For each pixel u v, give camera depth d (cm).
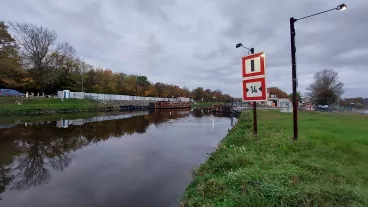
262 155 872
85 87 7456
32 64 6034
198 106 11744
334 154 877
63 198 796
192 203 563
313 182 567
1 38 4866
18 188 889
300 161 771
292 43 1123
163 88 11262
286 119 2433
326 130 1504
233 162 802
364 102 8081
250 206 467
